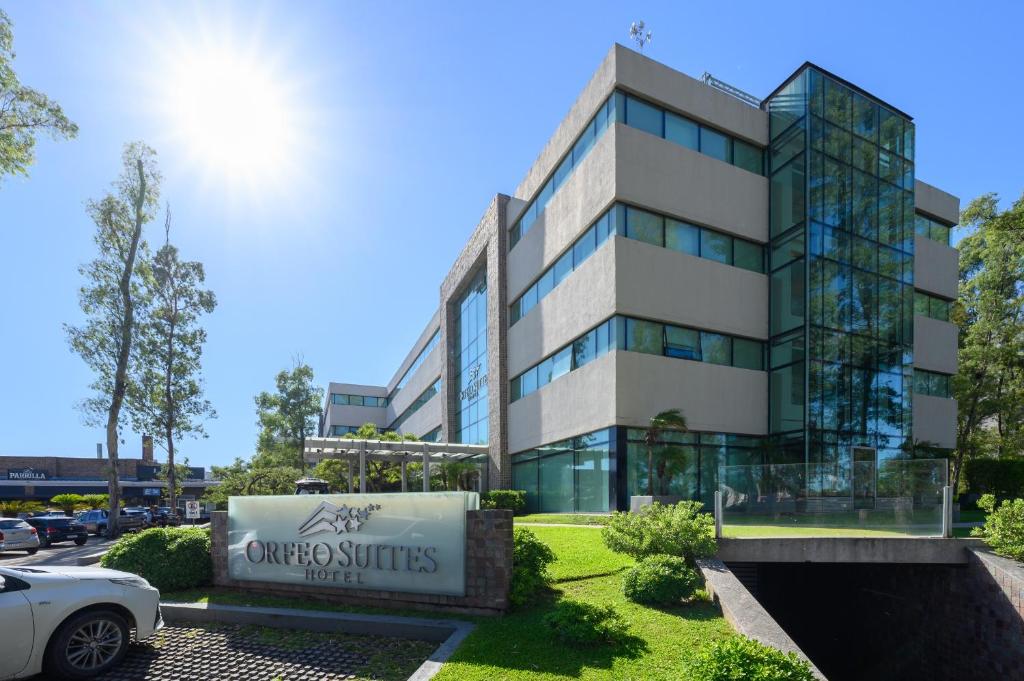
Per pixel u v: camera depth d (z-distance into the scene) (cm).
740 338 2014
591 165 1992
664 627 646
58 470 5578
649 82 1922
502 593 693
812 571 1530
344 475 3153
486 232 3023
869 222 2058
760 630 613
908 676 1221
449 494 736
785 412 1936
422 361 4869
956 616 1114
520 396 2603
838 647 1445
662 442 1773
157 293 2845
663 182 1905
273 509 858
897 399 2027
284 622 717
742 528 1144
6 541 1975
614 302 1781
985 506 1143
